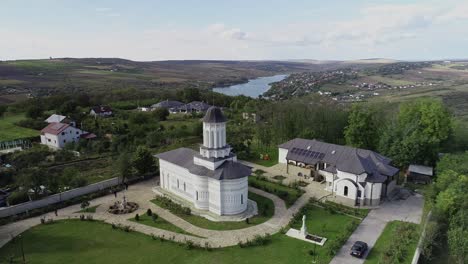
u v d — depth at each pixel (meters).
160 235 53.12
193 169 62.22
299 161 79.69
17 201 62.22
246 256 47.22
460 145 92.62
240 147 98.25
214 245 50.16
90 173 81.50
